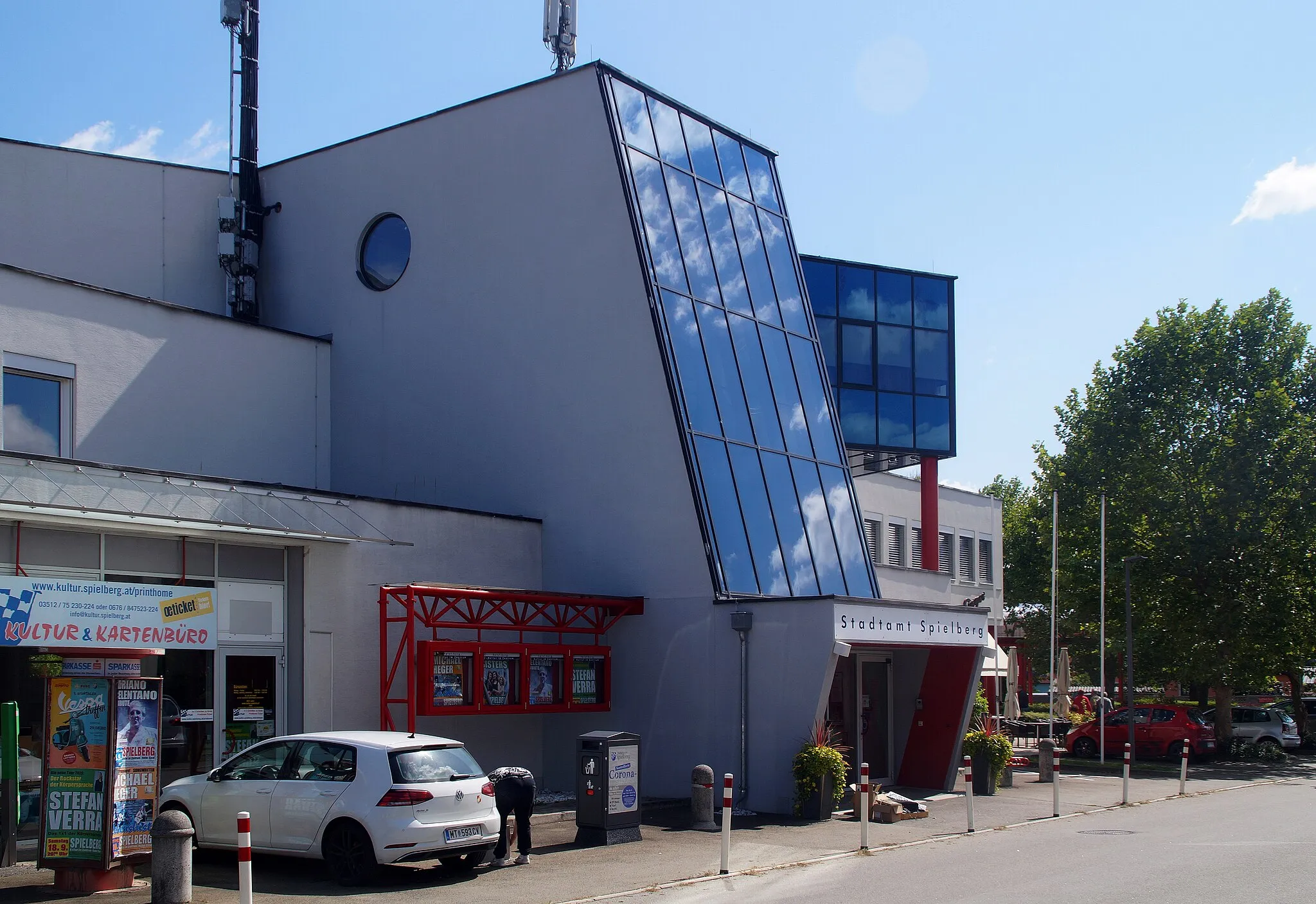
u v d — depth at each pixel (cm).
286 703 1800
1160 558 4066
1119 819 2019
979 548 4794
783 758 2003
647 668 2164
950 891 1231
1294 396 4194
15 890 1205
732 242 2673
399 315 2525
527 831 1449
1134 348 4369
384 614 1831
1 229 2434
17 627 1391
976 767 2431
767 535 2328
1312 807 2253
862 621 2044
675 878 1335
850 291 4016
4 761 1321
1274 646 3928
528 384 2353
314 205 2675
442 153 2527
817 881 1322
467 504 2388
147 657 1555
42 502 1503
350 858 1263
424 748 1320
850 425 3938
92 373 1969
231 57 2755
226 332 2266
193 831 1177
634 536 2202
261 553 1797
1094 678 6712
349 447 2527
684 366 2264
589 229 2316
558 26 2914
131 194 2594
